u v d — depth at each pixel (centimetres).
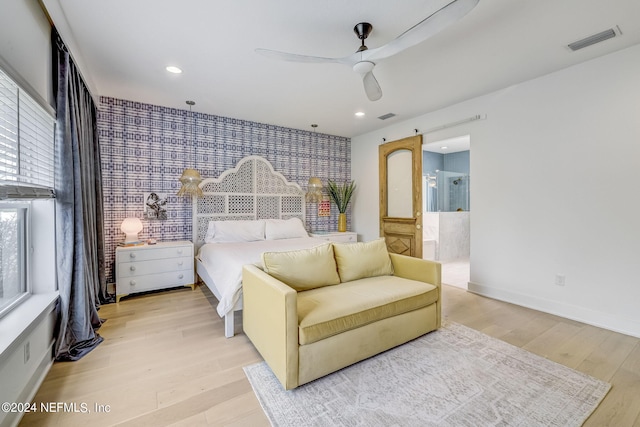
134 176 358
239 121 430
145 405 157
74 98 229
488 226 340
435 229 576
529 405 156
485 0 181
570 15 196
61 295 206
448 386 173
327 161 523
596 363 197
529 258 306
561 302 283
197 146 398
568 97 274
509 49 240
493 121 331
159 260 340
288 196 475
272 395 165
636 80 236
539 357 205
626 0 181
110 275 347
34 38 181
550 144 287
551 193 288
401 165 451
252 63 260
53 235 214
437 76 290
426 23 151
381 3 184
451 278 431
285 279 219
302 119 430
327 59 194
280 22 203
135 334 242
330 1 182
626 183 244
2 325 154
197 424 143
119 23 202
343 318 185
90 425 142
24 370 155
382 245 285
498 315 284
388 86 313
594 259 262
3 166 157
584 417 147
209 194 405
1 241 175
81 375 183
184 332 246
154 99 347
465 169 695
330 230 532
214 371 189
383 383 176
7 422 135
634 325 240
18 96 168
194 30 211
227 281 252
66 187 212
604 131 253
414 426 142
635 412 151
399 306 214
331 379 180
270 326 182
